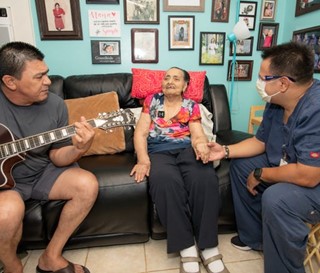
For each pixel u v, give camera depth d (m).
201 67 2.11
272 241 0.99
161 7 1.94
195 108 1.49
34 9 1.87
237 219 1.33
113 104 1.63
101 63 2.01
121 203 1.24
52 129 1.19
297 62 0.93
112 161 1.41
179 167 1.30
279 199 0.94
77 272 1.13
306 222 0.99
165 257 1.30
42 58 1.05
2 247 0.96
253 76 2.18
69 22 1.90
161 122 1.47
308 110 0.95
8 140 1.07
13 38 1.89
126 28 1.96
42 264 1.13
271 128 1.19
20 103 1.09
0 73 0.99
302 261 0.98
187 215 1.19
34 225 1.16
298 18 1.92
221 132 1.76
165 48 2.04
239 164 1.27
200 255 1.23
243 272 1.20
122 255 1.31
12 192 1.05
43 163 1.21
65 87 1.76
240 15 2.02
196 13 1.98
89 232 1.27
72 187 1.13
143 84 1.71
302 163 0.93
